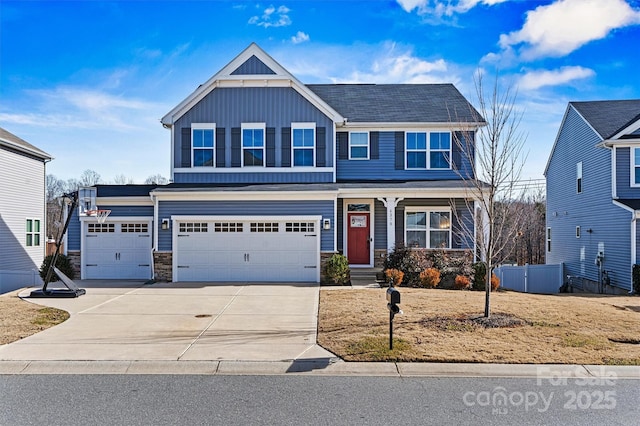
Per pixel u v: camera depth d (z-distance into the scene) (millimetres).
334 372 6758
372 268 17406
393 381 6402
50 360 7180
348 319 9781
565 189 23172
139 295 13117
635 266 16344
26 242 21734
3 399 5758
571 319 9656
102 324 9594
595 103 21859
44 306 11547
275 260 15852
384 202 16047
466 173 17938
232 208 15836
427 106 19359
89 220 16812
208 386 6195
